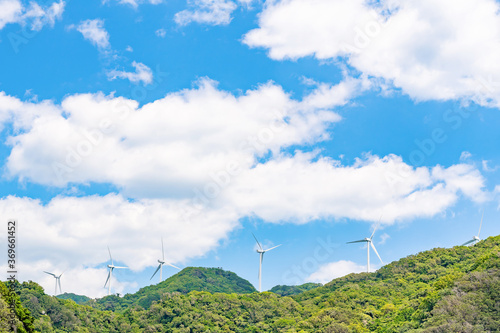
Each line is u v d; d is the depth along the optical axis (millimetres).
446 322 158000
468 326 151125
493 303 158500
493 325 149250
